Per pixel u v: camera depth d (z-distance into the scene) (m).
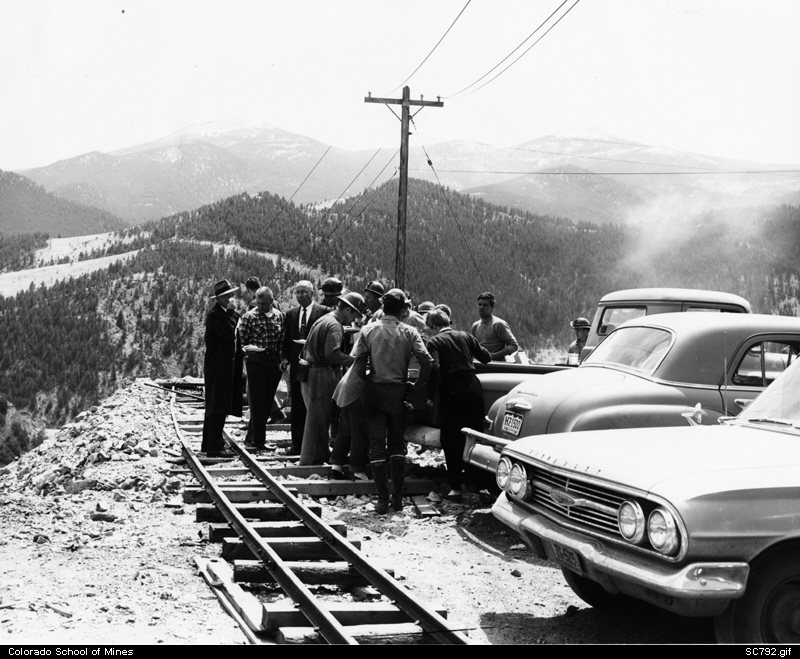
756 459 4.34
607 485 4.43
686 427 5.29
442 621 4.62
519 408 7.80
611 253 188.00
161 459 10.41
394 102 26.73
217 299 10.81
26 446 155.00
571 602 5.77
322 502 8.95
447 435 8.95
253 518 7.77
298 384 11.14
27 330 180.88
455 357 8.99
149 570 6.09
